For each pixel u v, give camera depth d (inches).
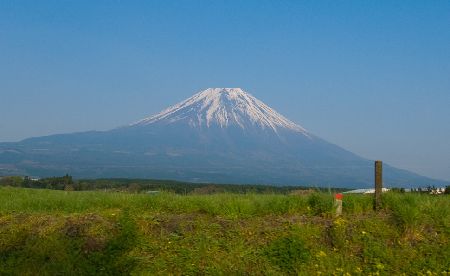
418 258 448.5
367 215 518.6
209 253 447.2
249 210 525.7
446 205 543.8
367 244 460.8
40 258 440.5
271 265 438.9
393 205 537.0
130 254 444.1
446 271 435.5
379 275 430.6
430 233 480.7
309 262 441.1
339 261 443.2
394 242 469.1
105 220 492.7
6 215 524.7
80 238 460.1
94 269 426.6
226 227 485.7
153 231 477.1
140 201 577.6
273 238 465.1
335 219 498.6
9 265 435.5
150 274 425.4
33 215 513.0
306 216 517.3
